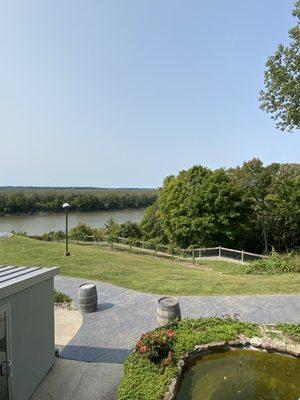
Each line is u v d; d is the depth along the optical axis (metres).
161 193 38.88
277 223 33.72
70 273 16.31
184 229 32.94
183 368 7.13
